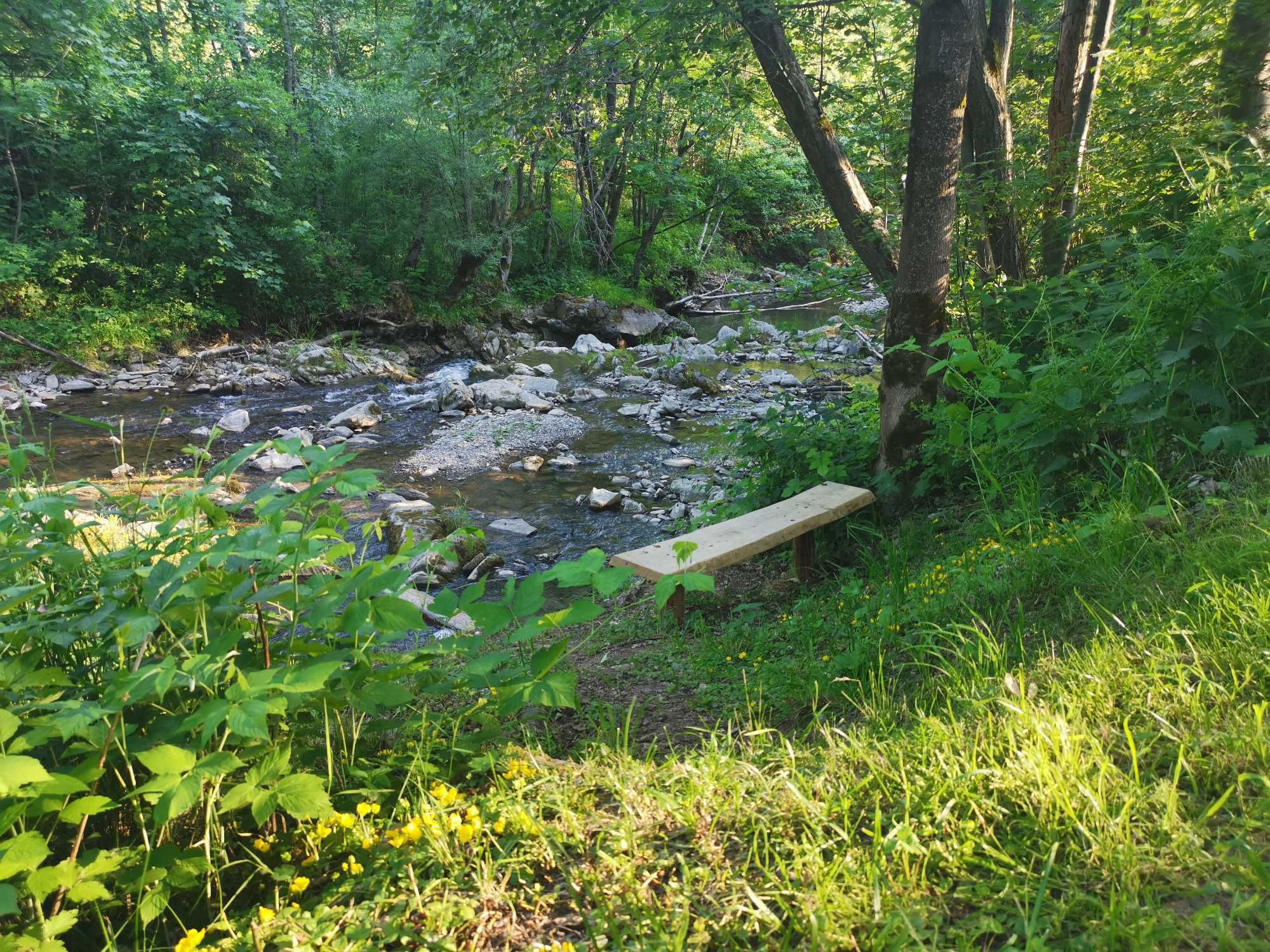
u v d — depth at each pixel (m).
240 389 14.66
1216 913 1.38
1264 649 2.11
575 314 20.77
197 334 17.05
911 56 7.22
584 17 7.32
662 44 7.16
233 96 17.73
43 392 13.48
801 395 13.83
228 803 1.84
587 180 22.28
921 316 5.02
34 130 15.91
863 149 6.71
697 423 12.70
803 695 2.98
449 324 19.42
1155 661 2.18
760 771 2.16
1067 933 1.48
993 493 4.11
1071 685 2.21
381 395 14.87
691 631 4.45
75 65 16.05
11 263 14.75
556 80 7.35
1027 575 3.15
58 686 2.01
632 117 7.98
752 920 1.61
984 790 1.87
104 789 2.04
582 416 13.21
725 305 25.28
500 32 7.48
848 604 3.85
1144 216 5.45
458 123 8.26
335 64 25.50
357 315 18.55
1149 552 2.95
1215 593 2.36
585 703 3.39
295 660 2.19
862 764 2.16
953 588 3.37
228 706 1.73
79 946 1.82
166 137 16.28
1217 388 3.43
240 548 2.08
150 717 2.12
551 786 2.18
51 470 2.55
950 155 4.79
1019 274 6.16
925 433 5.10
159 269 16.81
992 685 2.39
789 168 16.36
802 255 29.27
